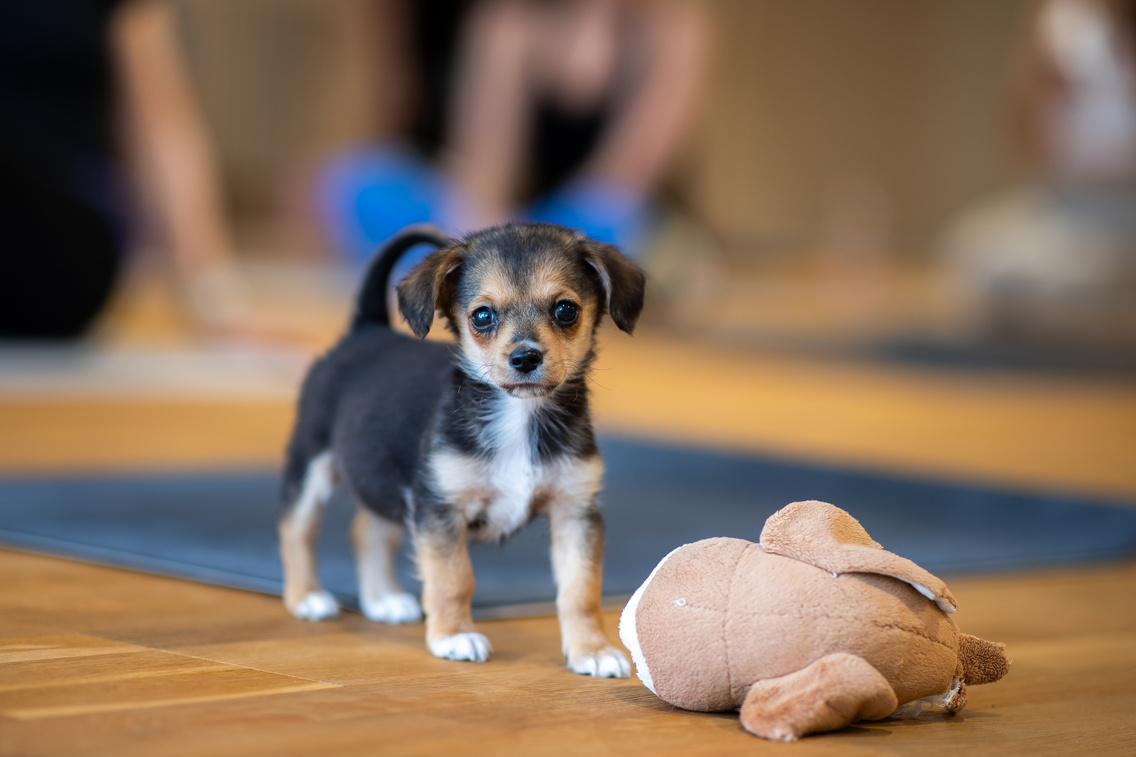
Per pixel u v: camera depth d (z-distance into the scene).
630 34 12.59
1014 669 2.78
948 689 2.34
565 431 2.78
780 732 2.16
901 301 17.89
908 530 4.58
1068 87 12.00
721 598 2.29
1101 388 9.82
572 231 2.94
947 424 7.71
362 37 16.44
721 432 6.91
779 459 5.75
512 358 2.66
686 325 13.74
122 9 8.27
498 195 12.55
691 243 14.11
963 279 14.02
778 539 2.35
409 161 13.30
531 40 12.40
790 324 14.34
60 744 1.96
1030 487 5.25
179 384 7.53
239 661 2.57
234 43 18.67
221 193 18.59
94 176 8.60
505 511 2.80
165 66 8.44
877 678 2.19
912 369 10.80
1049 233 12.28
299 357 8.38
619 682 2.54
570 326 2.80
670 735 2.17
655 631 2.32
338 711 2.22
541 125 12.63
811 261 22.17
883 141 25.94
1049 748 2.19
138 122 8.49
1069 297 12.21
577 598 2.73
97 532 3.85
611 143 12.71
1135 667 2.83
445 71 15.05
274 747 1.99
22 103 8.20
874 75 25.62
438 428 2.76
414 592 3.33
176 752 1.95
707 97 22.36
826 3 24.67
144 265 13.57
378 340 3.19
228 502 4.44
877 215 24.78
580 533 2.78
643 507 4.80
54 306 8.50
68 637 2.70
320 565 3.60
